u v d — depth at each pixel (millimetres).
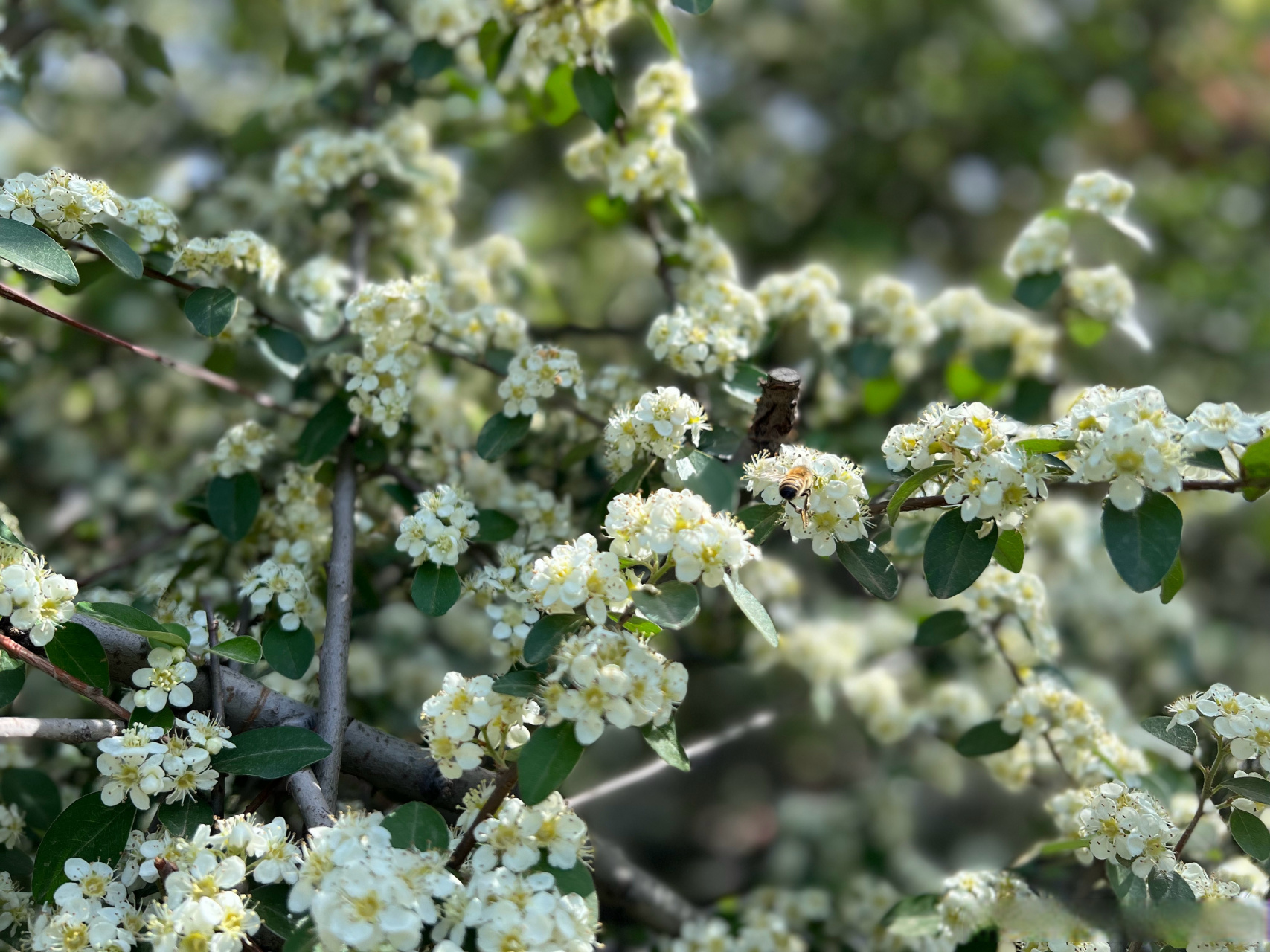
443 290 2242
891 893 2734
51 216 1713
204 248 1975
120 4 3100
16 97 2787
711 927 2359
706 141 2664
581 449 2338
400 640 2861
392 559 2408
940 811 4012
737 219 5312
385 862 1270
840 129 5664
